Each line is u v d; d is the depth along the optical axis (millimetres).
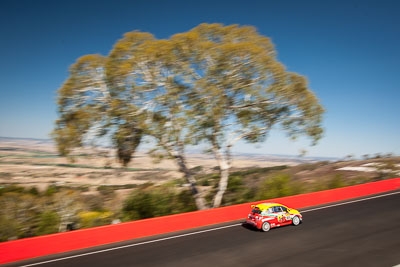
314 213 15273
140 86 17516
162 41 16938
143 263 9117
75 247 10711
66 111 17641
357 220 13148
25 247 9852
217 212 14539
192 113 17828
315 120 19750
